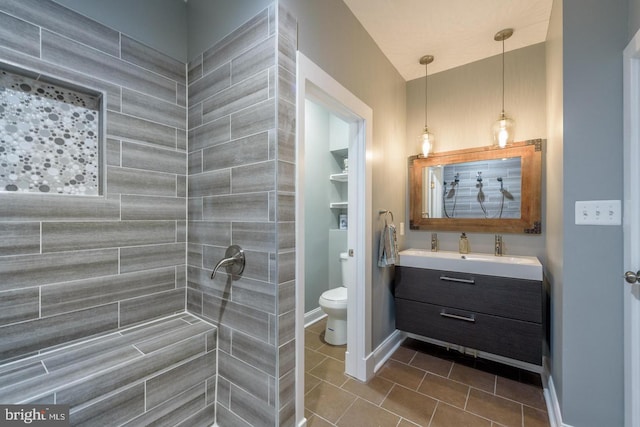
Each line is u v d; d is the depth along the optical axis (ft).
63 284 3.90
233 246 4.44
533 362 5.83
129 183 4.56
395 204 7.98
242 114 4.31
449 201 8.10
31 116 3.74
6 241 3.44
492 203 7.48
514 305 6.06
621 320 3.92
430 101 8.44
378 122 6.91
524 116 7.10
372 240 6.59
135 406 3.70
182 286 5.29
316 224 9.82
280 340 3.91
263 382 4.01
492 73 7.51
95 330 4.20
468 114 7.86
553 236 5.45
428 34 6.51
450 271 6.81
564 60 4.31
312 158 9.62
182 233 5.28
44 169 3.84
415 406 5.31
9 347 3.47
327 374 6.40
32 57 3.59
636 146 3.68
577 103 4.21
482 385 5.97
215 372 4.68
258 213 4.09
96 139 4.31
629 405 3.76
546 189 6.72
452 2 5.51
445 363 6.89
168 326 4.70
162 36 4.99
